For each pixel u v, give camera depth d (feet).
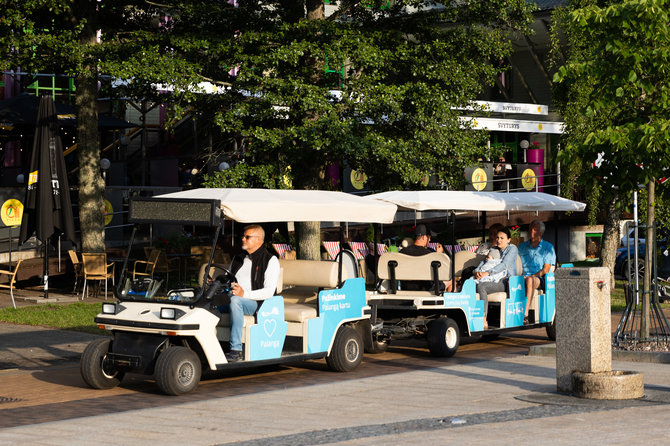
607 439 21.29
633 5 35.86
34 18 66.90
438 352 39.68
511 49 65.98
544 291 46.06
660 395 28.17
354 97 59.82
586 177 39.70
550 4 98.17
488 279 43.60
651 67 37.37
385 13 68.03
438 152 61.46
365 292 37.73
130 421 25.48
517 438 21.65
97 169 70.08
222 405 27.94
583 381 27.76
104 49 59.41
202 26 64.13
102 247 70.03
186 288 32.73
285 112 60.54
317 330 35.09
